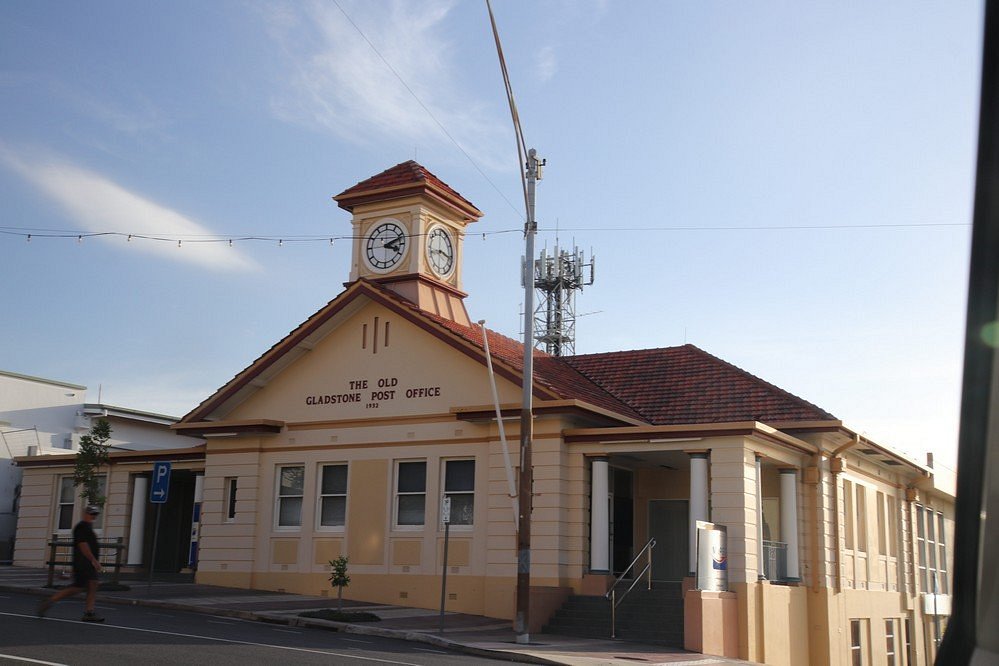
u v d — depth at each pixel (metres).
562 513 23.64
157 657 12.45
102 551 32.75
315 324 27.83
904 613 31.36
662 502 27.14
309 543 27.31
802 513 25.08
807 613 24.59
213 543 28.58
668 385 28.72
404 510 26.36
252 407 29.23
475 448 25.44
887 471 31.27
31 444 38.84
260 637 16.03
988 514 2.94
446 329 26.16
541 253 54.41
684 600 20.56
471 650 17.47
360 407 27.38
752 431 22.03
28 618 16.02
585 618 22.36
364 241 30.12
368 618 20.81
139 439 43.12
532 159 20.11
